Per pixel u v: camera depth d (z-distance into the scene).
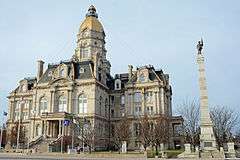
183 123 86.94
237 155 57.59
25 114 109.56
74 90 95.94
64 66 98.50
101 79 102.31
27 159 43.88
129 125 92.88
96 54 100.00
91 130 85.06
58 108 95.62
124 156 57.09
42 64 104.88
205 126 57.09
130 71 104.19
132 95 100.12
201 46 61.22
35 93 99.00
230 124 97.44
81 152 69.94
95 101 93.50
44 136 84.19
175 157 54.59
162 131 79.88
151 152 67.31
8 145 87.44
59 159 46.16
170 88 110.38
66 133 86.06
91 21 119.94
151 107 96.94
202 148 56.22
